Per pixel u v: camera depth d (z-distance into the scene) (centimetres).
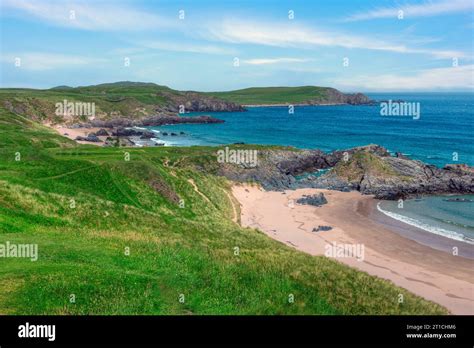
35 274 2912
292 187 10469
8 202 4456
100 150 9162
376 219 7875
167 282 3162
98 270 3155
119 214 5241
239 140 18550
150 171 7388
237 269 3638
